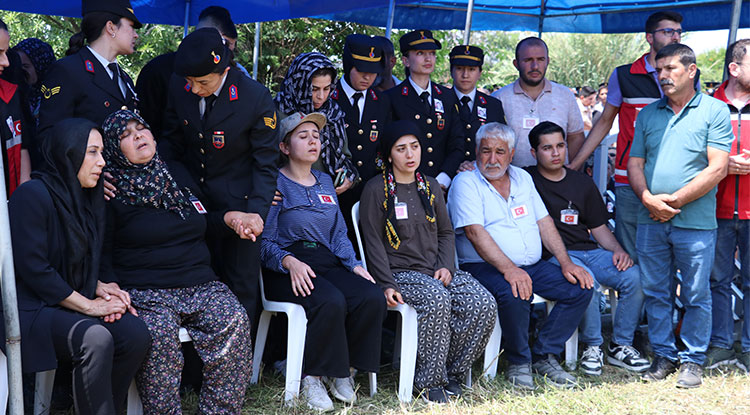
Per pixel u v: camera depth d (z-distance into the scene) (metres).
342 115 4.27
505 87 5.36
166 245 3.31
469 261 4.43
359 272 3.88
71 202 2.98
